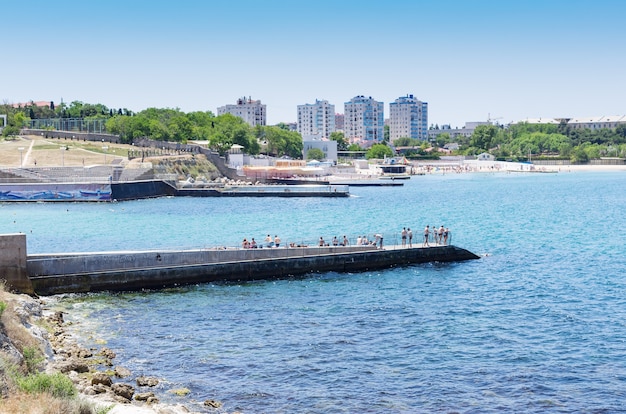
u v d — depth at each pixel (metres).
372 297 71.81
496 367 50.84
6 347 45.16
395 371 50.00
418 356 53.22
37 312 61.16
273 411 43.03
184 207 169.12
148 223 136.25
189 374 49.06
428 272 84.62
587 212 167.88
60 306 67.06
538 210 172.25
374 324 61.88
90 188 180.00
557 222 144.75
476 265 89.62
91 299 70.12
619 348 55.19
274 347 55.22
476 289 75.81
